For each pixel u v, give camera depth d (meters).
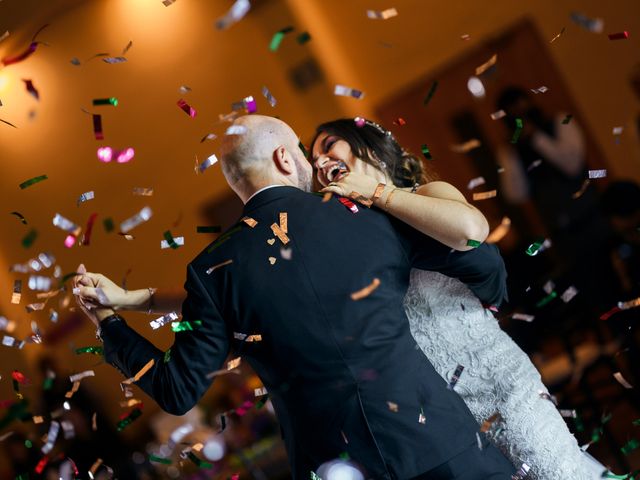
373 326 1.83
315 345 1.81
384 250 1.88
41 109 6.11
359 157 2.35
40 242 6.11
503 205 5.19
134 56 6.05
